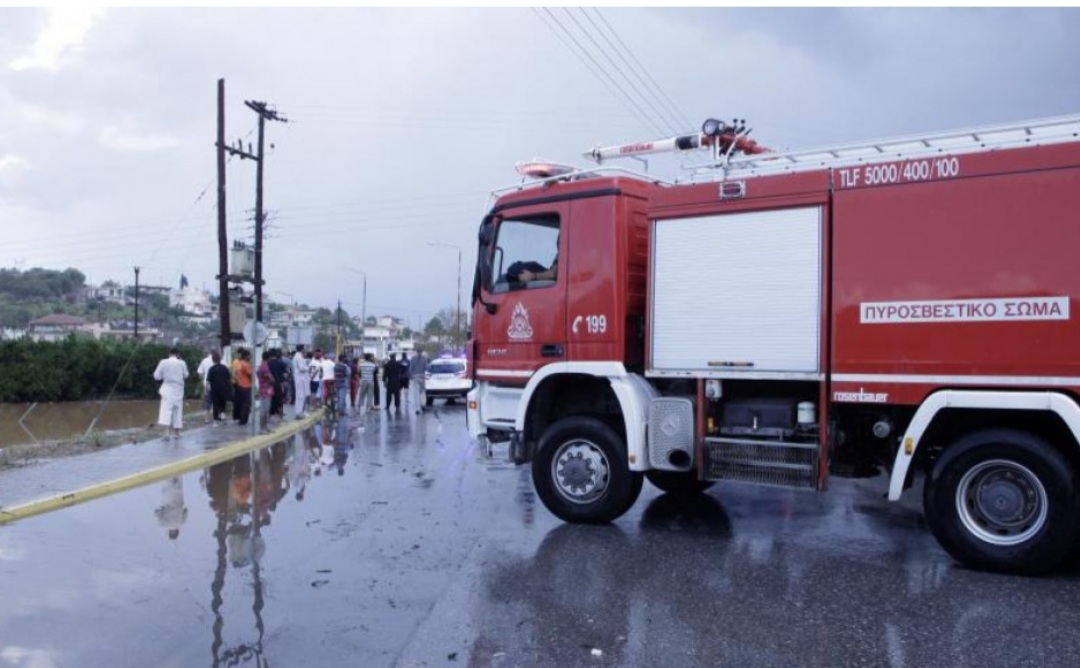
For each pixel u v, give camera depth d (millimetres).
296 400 23109
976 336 6430
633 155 9656
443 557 7324
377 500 10258
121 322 90125
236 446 15469
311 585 6574
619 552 7316
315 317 105750
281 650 5180
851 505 9398
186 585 6629
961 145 6664
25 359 36406
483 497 10289
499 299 8977
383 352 69000
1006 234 6359
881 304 6828
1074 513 6141
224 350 27609
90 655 5141
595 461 8367
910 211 6750
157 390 40688
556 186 8656
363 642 5285
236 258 31719
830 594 6035
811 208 7195
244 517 9383
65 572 7047
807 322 7176
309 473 12820
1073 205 6141
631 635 5289
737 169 7777
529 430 8805
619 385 8133
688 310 7793
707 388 7727
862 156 7133
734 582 6371
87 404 35969
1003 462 6383
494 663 4891
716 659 4883
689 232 7820
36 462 13148
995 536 6445
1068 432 6473
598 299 8289
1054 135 6312
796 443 7355
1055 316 6156
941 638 5137
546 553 7336
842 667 4738
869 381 6859
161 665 4973
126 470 12281
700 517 8766
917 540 7684
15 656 5129
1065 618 5457
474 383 9258
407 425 21250
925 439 6766
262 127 32156
